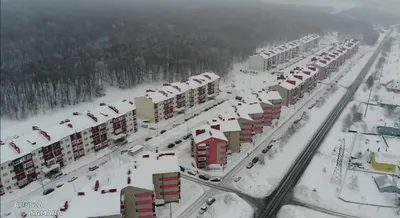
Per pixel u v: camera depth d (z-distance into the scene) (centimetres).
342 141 15412
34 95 19725
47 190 11575
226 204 10950
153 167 10612
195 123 17188
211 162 13250
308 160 13850
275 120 17825
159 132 16250
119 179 9812
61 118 18275
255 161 13650
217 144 12912
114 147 14725
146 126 16788
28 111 18775
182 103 18750
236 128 14000
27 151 11950
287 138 15550
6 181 11500
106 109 15212
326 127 17150
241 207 10831
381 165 12838
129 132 15888
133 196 9544
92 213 8462
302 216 10475
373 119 17950
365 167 13212
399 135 15850
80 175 12650
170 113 18062
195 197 11425
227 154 14212
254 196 11525
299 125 16975
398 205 10975
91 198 8912
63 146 13088
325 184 12188
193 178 12525
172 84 19138
